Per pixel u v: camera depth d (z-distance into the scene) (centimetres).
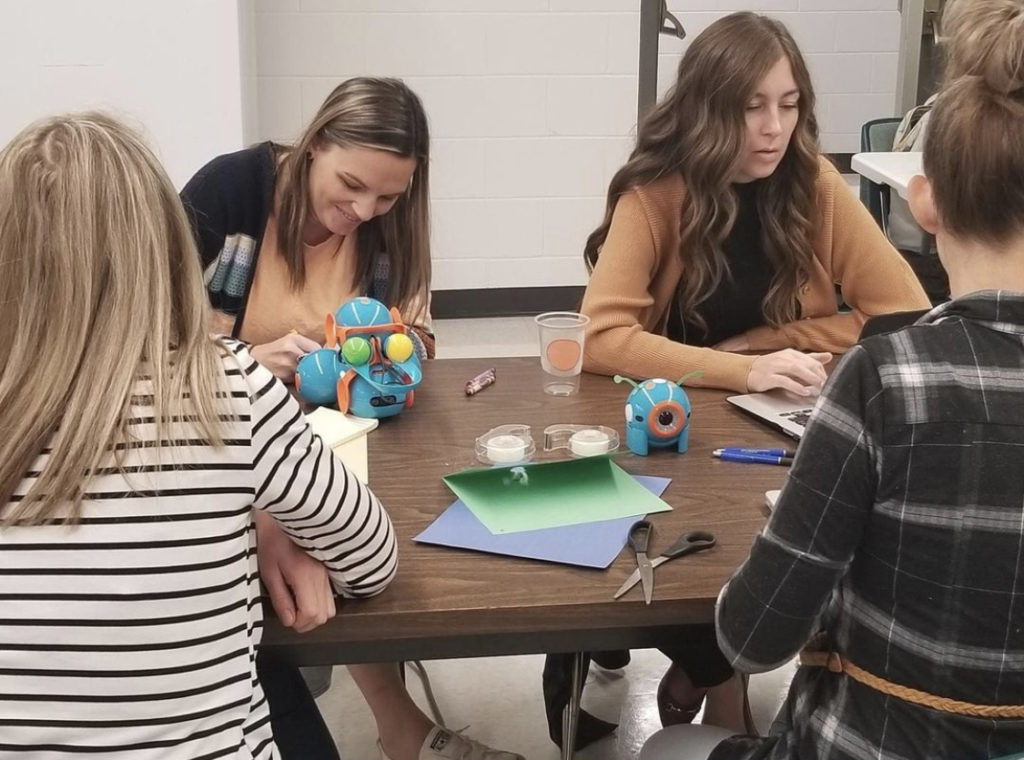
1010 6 92
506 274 478
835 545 95
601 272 195
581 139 464
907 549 93
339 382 160
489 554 121
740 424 162
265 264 198
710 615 112
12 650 92
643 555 118
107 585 92
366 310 164
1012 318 92
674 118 195
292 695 133
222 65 356
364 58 442
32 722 93
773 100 188
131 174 95
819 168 201
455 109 454
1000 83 91
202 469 94
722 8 486
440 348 436
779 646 100
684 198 196
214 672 96
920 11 390
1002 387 91
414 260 202
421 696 229
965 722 94
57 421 92
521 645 116
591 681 234
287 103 443
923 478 91
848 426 93
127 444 92
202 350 96
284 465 100
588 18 449
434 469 145
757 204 202
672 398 148
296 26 435
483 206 468
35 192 93
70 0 345
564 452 150
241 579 98
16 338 92
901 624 95
